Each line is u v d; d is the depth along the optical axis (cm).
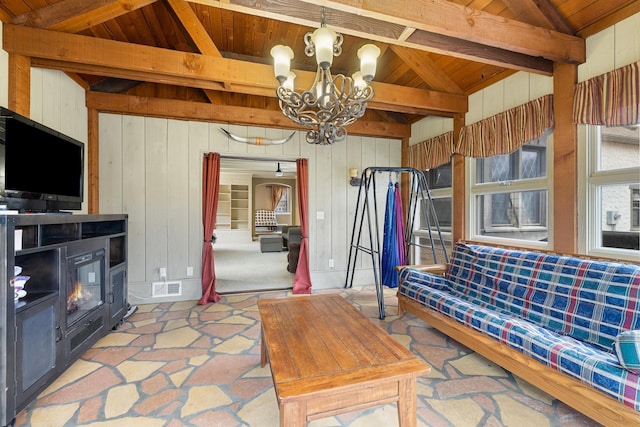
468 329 227
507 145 303
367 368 139
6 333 157
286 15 188
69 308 223
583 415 169
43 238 237
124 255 317
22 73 232
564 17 240
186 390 194
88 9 226
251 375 212
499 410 174
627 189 223
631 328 172
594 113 229
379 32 212
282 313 212
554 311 212
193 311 346
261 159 456
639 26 208
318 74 231
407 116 473
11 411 158
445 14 199
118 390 194
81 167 284
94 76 336
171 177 389
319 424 166
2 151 190
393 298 396
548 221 272
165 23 302
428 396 188
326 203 458
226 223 1057
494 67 316
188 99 392
